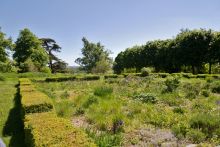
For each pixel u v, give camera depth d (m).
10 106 13.40
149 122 8.88
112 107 10.46
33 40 60.34
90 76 31.80
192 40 43.72
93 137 6.83
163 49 50.22
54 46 69.00
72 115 10.27
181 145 6.64
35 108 8.38
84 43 81.12
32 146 5.54
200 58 43.41
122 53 69.62
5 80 33.09
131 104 11.53
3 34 53.59
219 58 41.12
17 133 8.68
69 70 69.81
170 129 8.02
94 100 11.87
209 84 17.83
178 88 16.23
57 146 4.52
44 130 5.54
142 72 32.66
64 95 15.19
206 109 10.66
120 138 6.95
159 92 15.32
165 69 50.66
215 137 7.05
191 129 7.58
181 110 10.20
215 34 42.09
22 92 12.03
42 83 26.39
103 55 80.38
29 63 49.44
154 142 6.89
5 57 53.72
